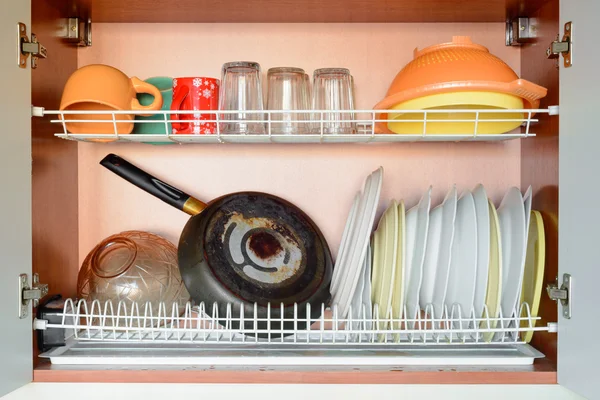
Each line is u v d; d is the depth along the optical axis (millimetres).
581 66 751
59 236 956
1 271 742
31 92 820
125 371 812
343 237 1017
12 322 762
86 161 1057
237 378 808
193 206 977
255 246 927
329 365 833
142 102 931
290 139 863
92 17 1019
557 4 872
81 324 953
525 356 843
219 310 858
